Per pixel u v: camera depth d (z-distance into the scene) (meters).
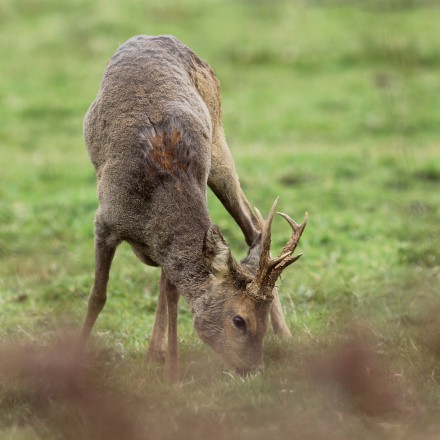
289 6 43.84
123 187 12.90
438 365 13.12
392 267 18.27
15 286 17.84
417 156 26.95
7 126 31.27
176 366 13.12
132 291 17.48
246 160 26.48
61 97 34.06
